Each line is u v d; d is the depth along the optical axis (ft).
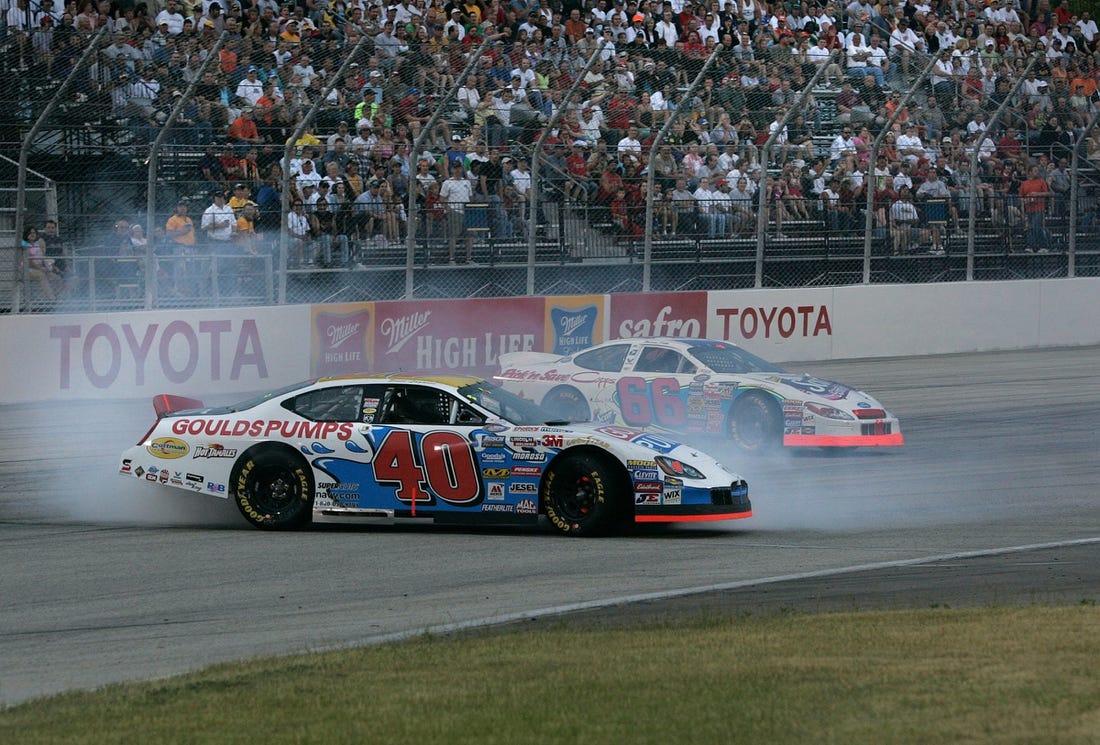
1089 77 340.18
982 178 303.07
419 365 238.89
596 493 118.52
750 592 95.86
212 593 98.48
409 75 249.34
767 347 271.28
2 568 108.37
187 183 229.45
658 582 100.22
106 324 209.97
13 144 217.36
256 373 223.71
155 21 262.47
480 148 247.91
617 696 64.90
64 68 227.20
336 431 123.34
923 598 92.99
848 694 64.44
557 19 303.48
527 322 248.93
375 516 121.90
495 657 74.23
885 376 252.21
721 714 61.26
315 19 268.00
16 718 64.59
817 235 280.10
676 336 261.44
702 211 266.77
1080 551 112.88
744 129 275.80
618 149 262.26
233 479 124.98
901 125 294.05
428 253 245.04
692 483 117.39
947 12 371.35
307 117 225.56
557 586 98.99
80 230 220.64
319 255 235.20
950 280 297.94
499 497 120.37
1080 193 315.78
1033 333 306.35
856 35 323.78
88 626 88.99
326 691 67.46
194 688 68.74
